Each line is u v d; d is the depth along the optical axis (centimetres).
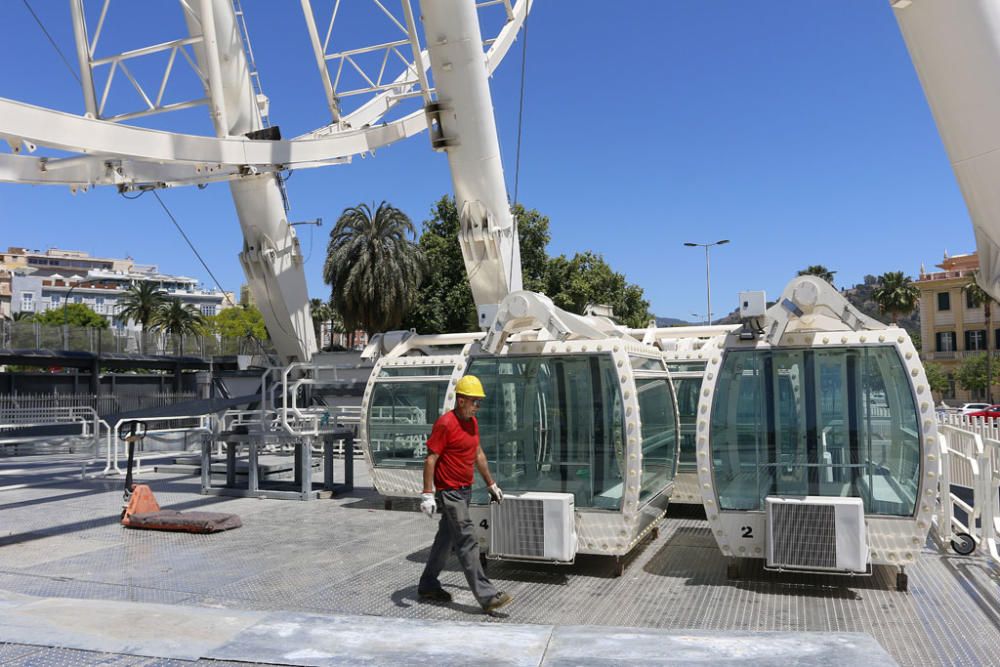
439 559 611
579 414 705
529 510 679
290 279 1931
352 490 1291
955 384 6894
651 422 773
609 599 616
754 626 543
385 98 2211
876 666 392
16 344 3394
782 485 659
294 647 440
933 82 1087
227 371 4081
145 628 477
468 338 1102
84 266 15975
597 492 693
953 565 711
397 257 3972
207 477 1260
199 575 710
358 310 4016
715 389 680
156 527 941
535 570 712
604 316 1088
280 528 949
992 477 759
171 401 3303
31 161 1160
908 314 7025
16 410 2289
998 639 507
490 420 731
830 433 653
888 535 627
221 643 448
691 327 1152
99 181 1263
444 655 423
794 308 666
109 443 1555
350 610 595
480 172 1504
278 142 1463
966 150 1077
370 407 1102
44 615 507
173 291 15088
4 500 1200
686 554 778
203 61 1694
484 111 1478
